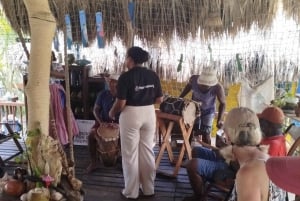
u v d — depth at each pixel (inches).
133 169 114.9
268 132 88.0
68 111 95.8
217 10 149.6
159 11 159.3
